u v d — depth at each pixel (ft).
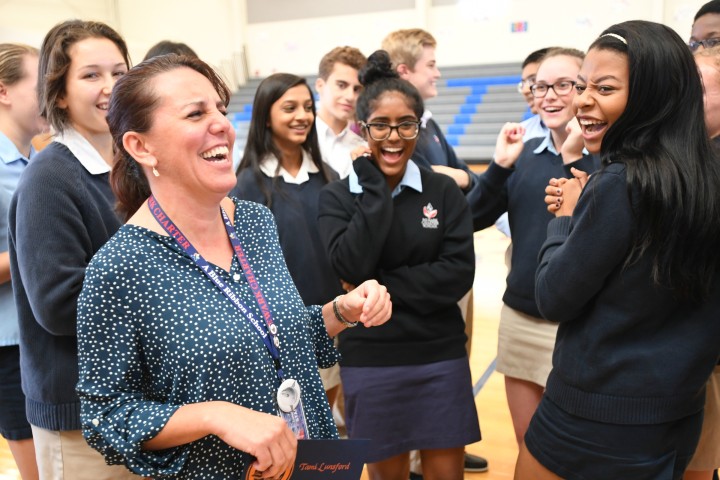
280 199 7.07
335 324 3.94
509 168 6.59
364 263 5.64
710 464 5.35
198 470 3.18
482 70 33.78
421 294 5.70
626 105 3.78
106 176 4.65
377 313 3.73
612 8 30.99
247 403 3.23
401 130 5.74
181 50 7.44
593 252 3.79
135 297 3.13
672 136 3.68
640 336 3.89
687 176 3.56
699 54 5.15
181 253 3.29
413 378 5.79
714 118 4.98
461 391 5.88
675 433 4.00
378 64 5.96
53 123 4.55
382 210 5.65
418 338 5.78
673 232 3.58
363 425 5.82
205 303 3.23
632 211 3.67
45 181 4.18
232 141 3.34
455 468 5.98
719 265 3.76
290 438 3.01
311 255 7.10
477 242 21.84
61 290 4.06
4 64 5.82
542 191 6.44
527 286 6.47
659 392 3.83
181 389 3.13
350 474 3.46
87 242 4.34
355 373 5.86
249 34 38.60
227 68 38.58
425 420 5.83
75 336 4.36
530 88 8.44
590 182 3.87
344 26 36.50
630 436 3.91
